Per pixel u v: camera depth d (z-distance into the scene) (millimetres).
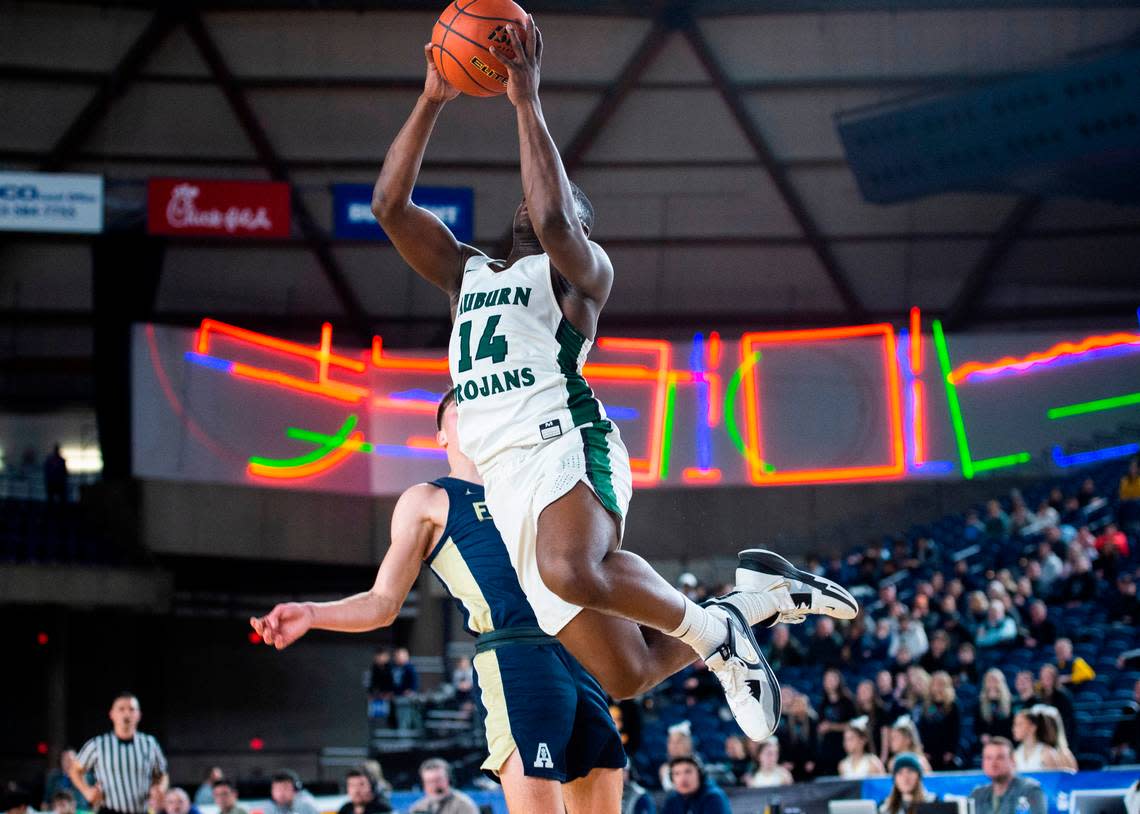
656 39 24766
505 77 3846
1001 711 11914
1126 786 9086
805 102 25703
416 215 4156
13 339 28031
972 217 26156
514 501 3707
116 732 9203
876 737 12688
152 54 24297
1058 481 24719
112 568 22500
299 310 27234
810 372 26422
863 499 25875
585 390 3799
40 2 23328
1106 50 24453
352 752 23562
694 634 3758
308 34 24438
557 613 3789
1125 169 21781
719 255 27188
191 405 24516
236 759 25109
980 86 25000
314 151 25828
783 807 10102
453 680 19688
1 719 23078
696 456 26219
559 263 3680
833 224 26672
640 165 26484
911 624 15953
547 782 4297
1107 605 17250
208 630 25422
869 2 24281
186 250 26266
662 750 16797
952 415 26047
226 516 24375
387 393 26422
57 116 24828
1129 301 26672
